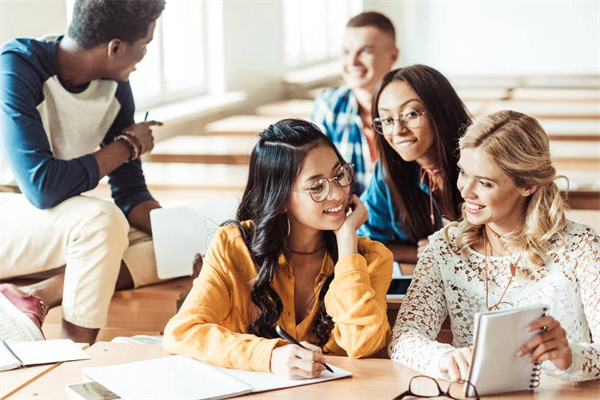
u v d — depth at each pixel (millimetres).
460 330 2473
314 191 2367
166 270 3676
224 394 1953
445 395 1959
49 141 3682
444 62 12055
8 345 2338
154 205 4012
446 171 3393
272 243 2445
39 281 3707
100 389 1994
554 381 2074
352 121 4754
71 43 3621
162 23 7465
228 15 8570
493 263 2436
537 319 1956
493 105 8641
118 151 3709
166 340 2297
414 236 3641
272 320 2445
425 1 11977
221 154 6301
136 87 7242
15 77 3486
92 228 3439
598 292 2270
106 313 3482
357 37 4695
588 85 10953
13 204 3588
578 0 11562
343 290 2363
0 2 4594
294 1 11078
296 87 10102
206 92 8477
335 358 2277
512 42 11820
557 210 2324
